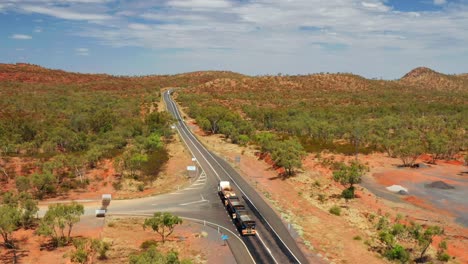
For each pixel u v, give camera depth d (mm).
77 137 90625
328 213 56750
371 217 54594
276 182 72938
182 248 44031
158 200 61406
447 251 44406
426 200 63938
